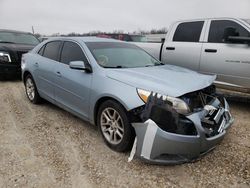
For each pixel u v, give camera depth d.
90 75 3.95
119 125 3.53
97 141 3.96
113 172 3.17
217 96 3.96
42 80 5.18
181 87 3.25
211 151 3.69
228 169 3.26
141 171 3.19
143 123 3.08
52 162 3.37
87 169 3.22
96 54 4.18
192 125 3.04
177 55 6.27
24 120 4.83
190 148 3.03
